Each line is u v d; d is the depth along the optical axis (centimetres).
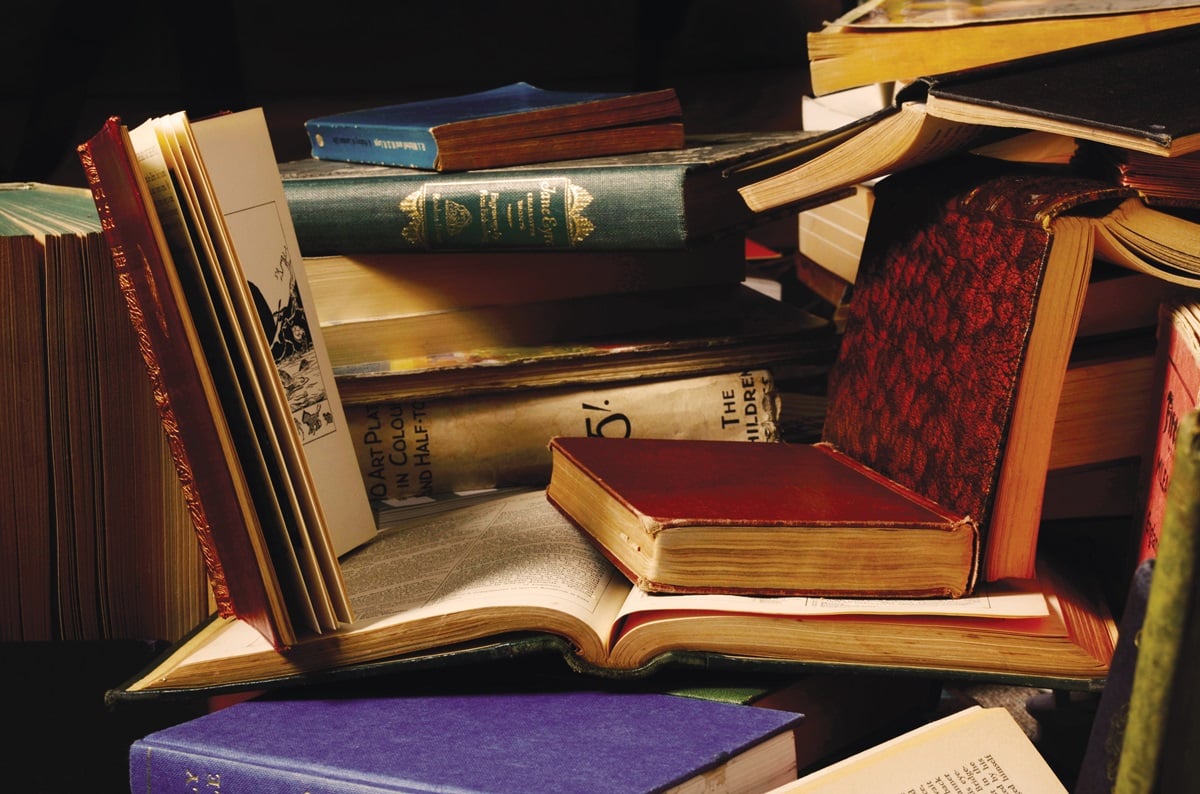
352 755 66
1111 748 48
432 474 99
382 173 96
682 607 70
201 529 75
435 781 62
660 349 96
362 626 72
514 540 82
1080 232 67
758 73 153
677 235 87
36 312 80
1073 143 87
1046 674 70
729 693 72
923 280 80
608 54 152
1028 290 68
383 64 147
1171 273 68
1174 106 62
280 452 69
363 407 97
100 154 65
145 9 139
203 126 77
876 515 71
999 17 79
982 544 71
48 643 87
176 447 72
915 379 79
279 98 146
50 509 84
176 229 67
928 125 73
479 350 99
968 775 61
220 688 73
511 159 95
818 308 128
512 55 150
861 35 85
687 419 98
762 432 99
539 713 70
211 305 67
